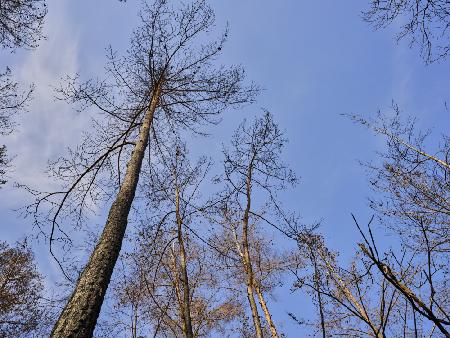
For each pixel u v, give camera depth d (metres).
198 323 7.96
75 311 3.56
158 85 8.36
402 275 2.21
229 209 8.34
